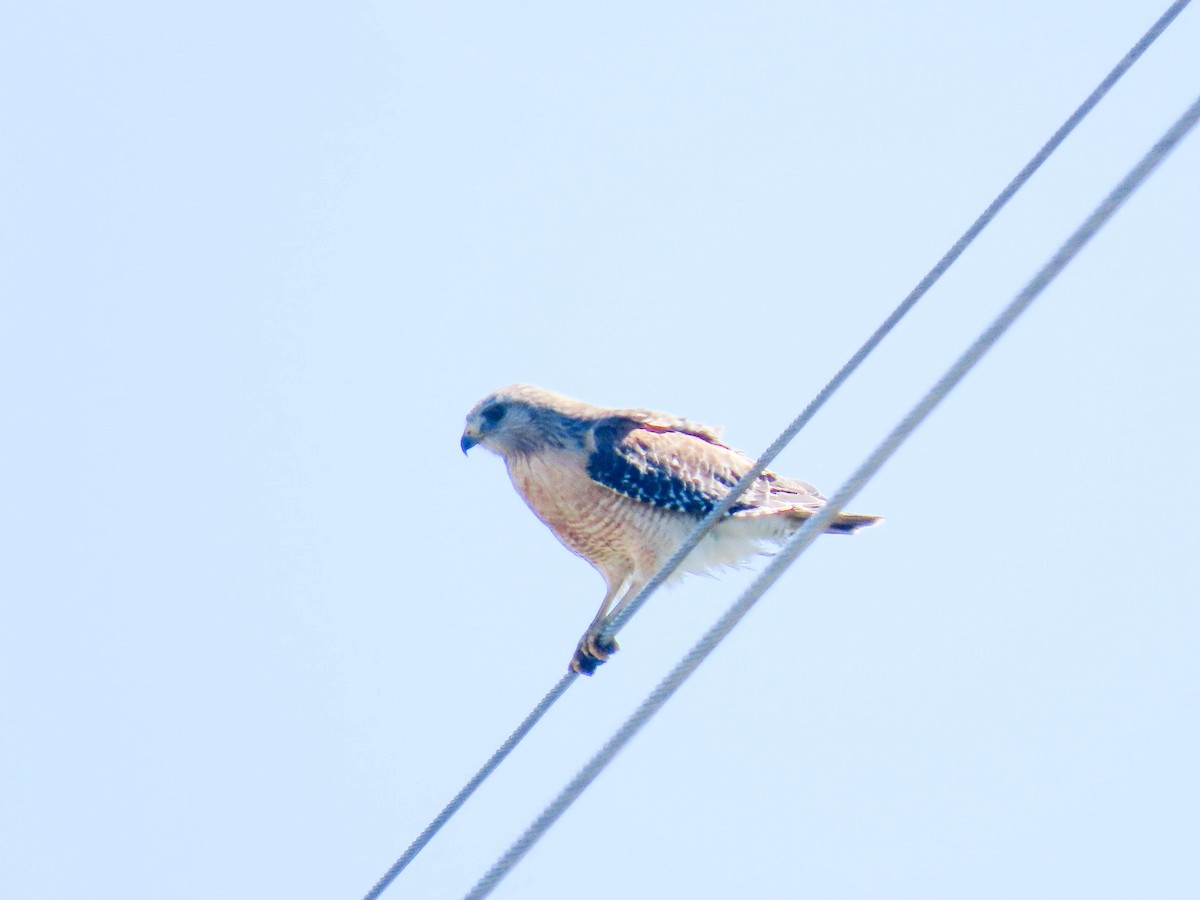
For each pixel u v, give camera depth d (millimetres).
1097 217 7023
